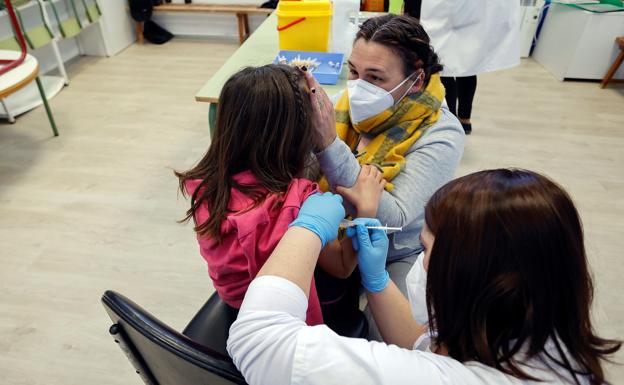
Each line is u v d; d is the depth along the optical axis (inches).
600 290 68.6
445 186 21.4
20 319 64.3
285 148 28.0
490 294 18.6
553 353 19.7
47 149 103.9
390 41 36.8
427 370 19.1
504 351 19.2
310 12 66.2
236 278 29.9
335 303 37.6
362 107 39.7
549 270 18.0
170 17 176.4
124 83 139.0
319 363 18.9
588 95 133.0
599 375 20.0
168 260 74.6
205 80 141.4
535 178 19.3
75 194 89.4
